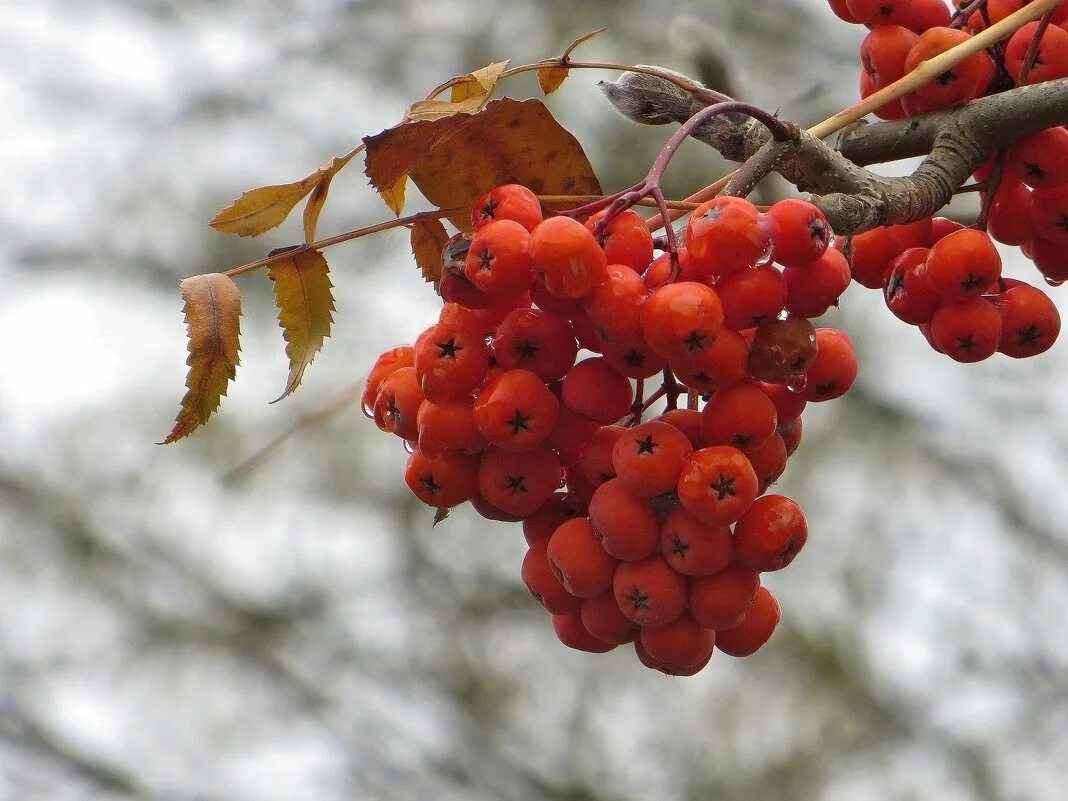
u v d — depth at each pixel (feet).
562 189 10.82
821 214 8.82
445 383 9.48
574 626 10.68
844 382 9.68
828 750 39.09
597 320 8.78
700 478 8.97
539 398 9.23
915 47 11.34
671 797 40.11
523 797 41.42
